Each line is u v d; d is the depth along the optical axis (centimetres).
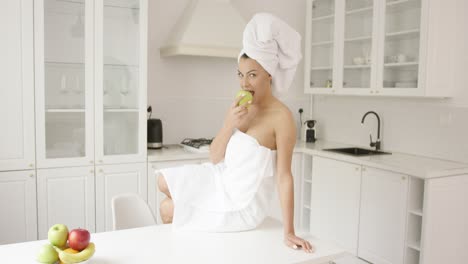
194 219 173
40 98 304
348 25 391
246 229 174
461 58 329
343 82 397
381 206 326
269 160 168
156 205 350
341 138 443
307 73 436
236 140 170
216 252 152
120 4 332
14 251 150
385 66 356
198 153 359
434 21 319
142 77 339
